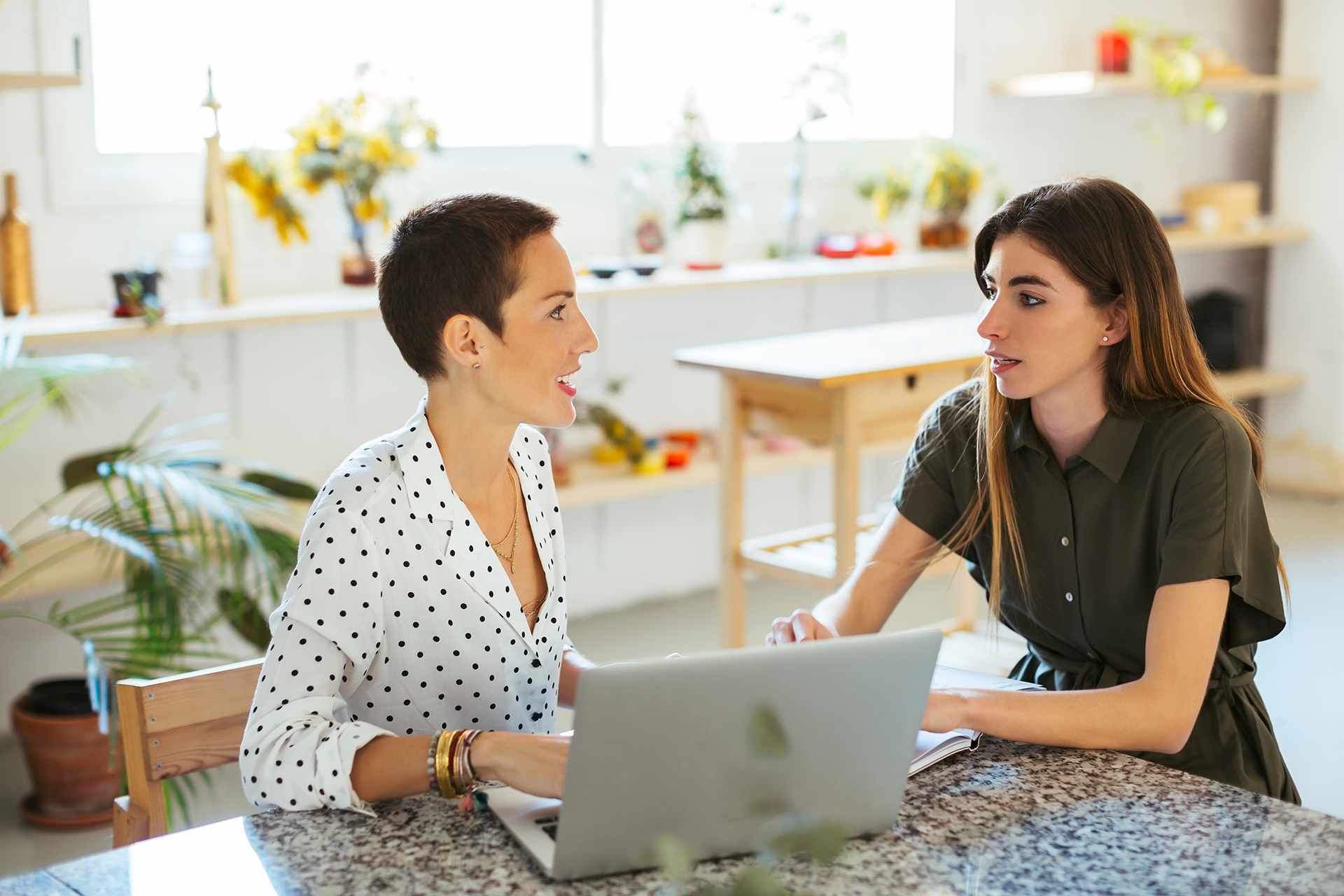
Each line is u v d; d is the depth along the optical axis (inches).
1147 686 52.4
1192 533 55.2
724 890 35.8
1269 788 59.2
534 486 57.0
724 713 38.8
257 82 137.8
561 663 58.6
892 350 125.9
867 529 139.0
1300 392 215.6
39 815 108.7
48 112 124.7
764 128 177.3
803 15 174.7
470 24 152.3
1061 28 202.2
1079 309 57.5
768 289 177.3
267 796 45.6
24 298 121.2
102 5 127.4
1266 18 231.3
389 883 39.5
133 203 130.8
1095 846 41.6
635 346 166.4
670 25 167.5
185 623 112.2
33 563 116.7
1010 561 64.4
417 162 141.9
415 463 51.2
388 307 51.5
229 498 102.6
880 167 179.3
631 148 165.6
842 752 40.8
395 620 51.1
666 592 173.5
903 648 40.1
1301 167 211.5
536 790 43.3
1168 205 220.8
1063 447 62.0
